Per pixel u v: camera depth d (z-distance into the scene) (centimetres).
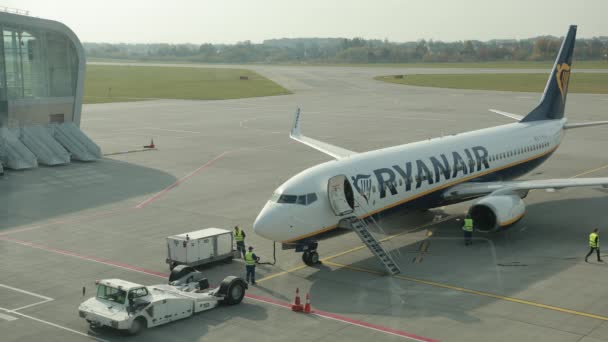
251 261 3195
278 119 11031
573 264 3425
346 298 2989
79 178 6088
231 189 5578
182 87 19288
